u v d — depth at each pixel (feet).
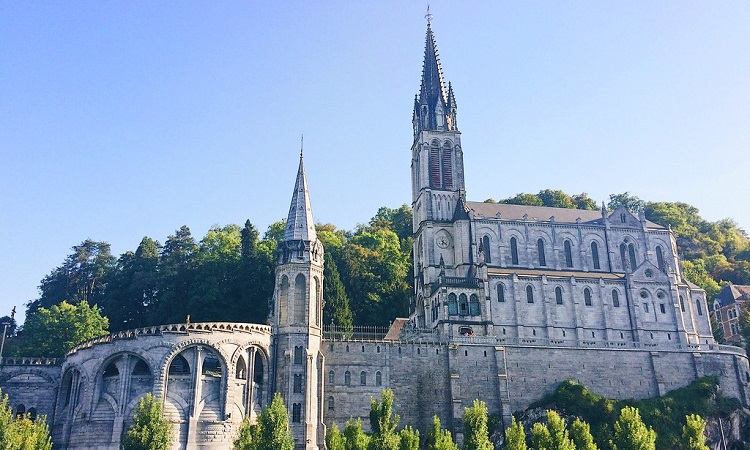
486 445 248.93
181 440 269.85
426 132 421.59
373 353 324.60
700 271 578.66
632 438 260.62
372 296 423.64
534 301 371.76
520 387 334.44
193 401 276.21
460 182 414.41
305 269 317.01
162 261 463.01
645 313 380.17
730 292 514.68
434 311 366.84
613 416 320.09
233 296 412.98
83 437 276.41
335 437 250.57
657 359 352.49
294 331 305.94
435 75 440.45
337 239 502.79
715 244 649.61
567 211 431.02
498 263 394.32
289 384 296.71
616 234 412.36
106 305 440.45
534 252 401.29
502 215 411.34
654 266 390.01
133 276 449.89
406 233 576.61
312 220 331.57
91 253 507.71
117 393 278.46
